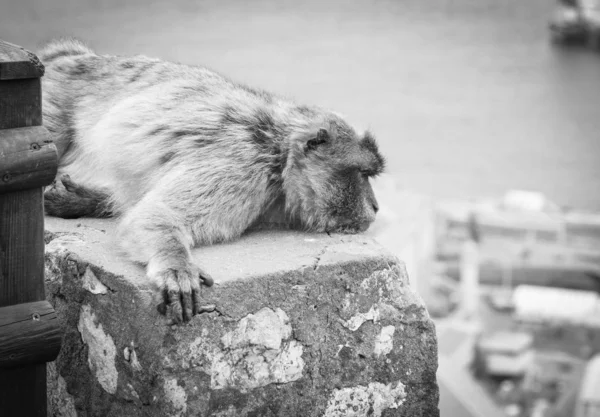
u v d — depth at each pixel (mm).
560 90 43594
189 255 3998
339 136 4742
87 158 5199
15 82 3250
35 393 3451
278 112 4812
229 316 3900
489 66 49094
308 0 72750
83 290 4109
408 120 37125
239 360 3953
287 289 4055
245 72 43656
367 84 43469
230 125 4590
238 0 70562
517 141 34625
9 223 3303
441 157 32031
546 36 57156
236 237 4582
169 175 4426
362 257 4281
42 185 3336
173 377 3781
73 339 4195
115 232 4551
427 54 52094
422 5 71625
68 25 50781
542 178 30047
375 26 62562
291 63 47125
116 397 3975
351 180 4723
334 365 4219
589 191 28719
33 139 3277
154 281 3777
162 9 62406
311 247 4441
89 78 5355
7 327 3289
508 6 70188
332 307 4191
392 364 4363
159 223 4137
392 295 4340
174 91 4816
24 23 49219
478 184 28938
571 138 35438
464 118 37969
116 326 3936
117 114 4828
